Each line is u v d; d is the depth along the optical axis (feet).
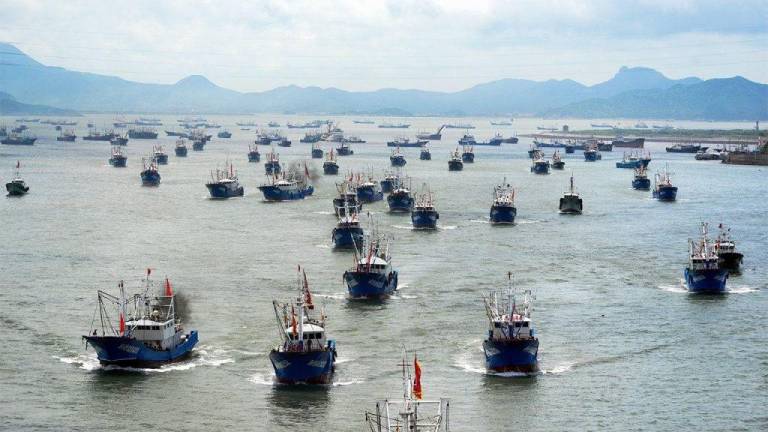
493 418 499.51
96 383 556.10
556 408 514.68
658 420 499.92
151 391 542.98
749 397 534.37
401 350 616.39
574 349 624.59
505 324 592.60
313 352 545.03
